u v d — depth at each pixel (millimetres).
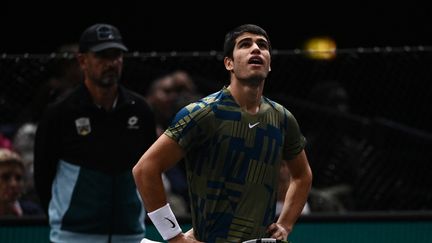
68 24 21609
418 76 14789
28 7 21328
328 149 14930
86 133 11789
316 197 14539
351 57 14742
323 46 22016
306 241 13984
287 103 15391
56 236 11938
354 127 15055
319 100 15609
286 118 9297
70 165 11812
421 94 14859
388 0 21844
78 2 21500
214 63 14734
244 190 8961
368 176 14930
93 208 11820
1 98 14141
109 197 11867
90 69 11781
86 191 11797
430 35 21984
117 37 11906
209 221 8984
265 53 8977
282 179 13516
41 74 14125
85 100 11812
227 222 8945
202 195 9008
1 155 13328
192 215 9195
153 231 13734
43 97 14102
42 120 11781
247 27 9117
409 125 15211
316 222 14000
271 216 9172
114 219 11930
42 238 13469
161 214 9023
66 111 11750
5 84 14094
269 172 9086
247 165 8961
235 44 9070
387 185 14945
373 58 14766
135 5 21719
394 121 15781
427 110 14961
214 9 21953
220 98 9008
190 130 8891
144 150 12094
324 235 14008
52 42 21562
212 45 22031
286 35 22094
